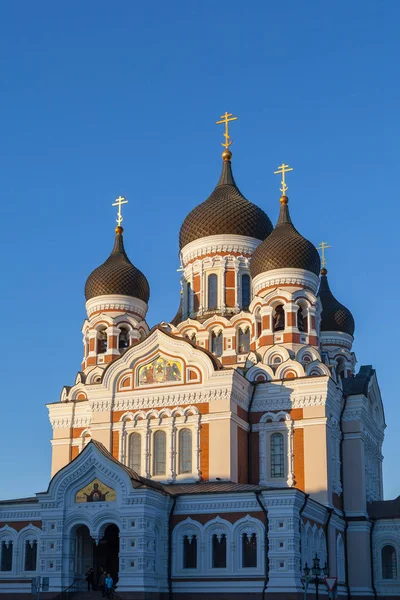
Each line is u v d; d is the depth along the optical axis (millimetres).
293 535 44688
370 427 62125
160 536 47094
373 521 57562
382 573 56625
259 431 54812
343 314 77312
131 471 47312
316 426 53625
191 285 65562
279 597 43875
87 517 46688
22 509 51062
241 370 56750
